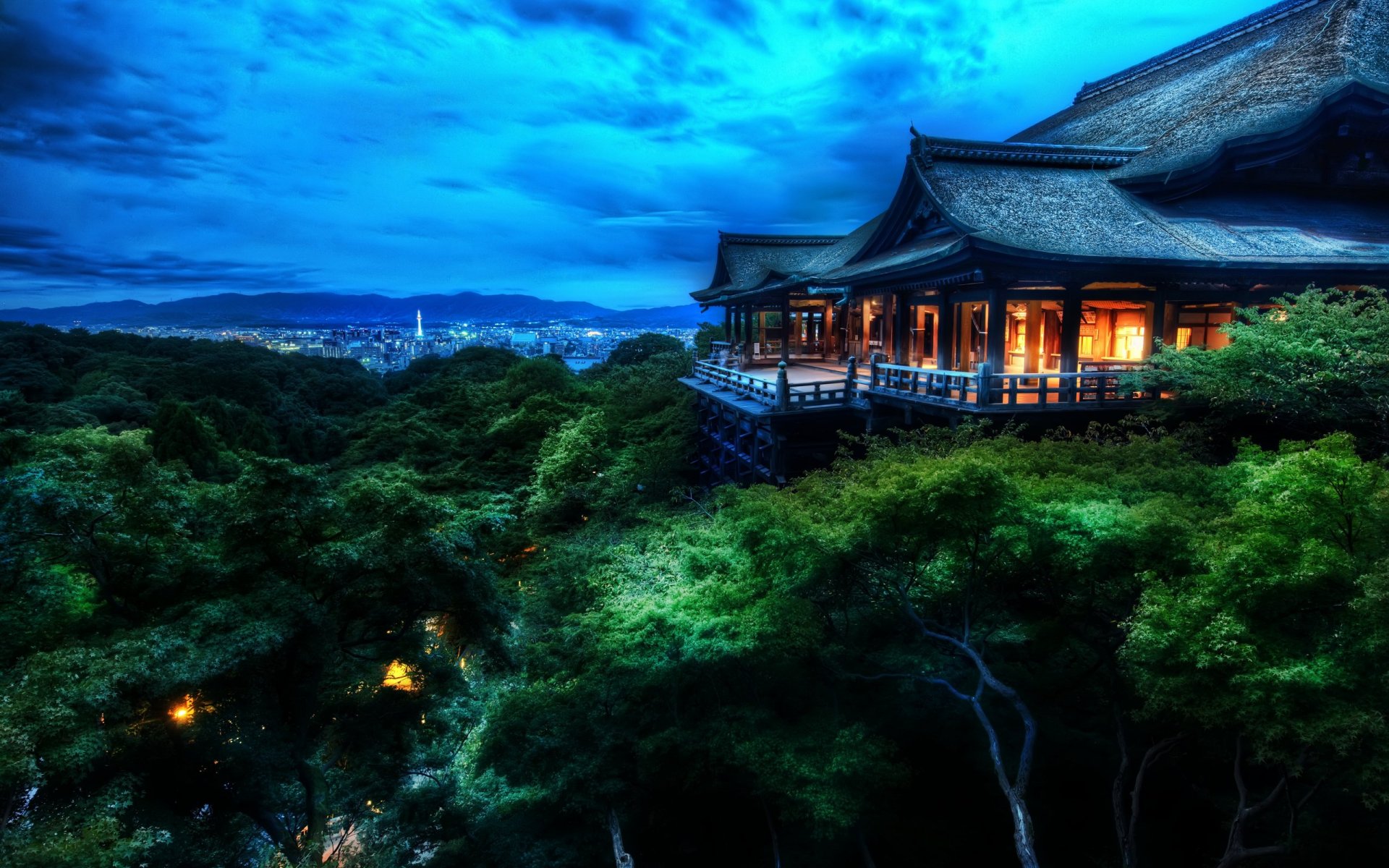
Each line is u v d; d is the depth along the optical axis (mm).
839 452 16328
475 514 16438
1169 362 14766
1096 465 10641
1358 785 6746
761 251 37625
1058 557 8281
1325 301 14609
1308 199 20516
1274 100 20281
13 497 9836
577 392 47031
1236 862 7680
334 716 13734
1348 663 5898
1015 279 16328
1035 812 11242
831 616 11398
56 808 7750
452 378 68875
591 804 10297
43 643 9711
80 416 46875
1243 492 8523
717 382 28719
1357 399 12102
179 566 11945
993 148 21234
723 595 11023
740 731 9969
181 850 9570
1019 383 19297
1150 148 22203
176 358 85438
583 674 12266
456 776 14516
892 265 18672
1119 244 17078
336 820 14539
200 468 37812
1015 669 11641
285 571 12281
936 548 9258
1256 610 6551
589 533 23453
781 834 12039
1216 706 6402
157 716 9961
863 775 8867
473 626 13672
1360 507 6426
